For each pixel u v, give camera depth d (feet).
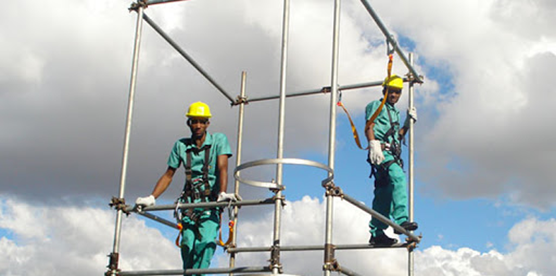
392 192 31.65
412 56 33.91
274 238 24.22
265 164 23.89
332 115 24.64
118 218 27.37
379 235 31.99
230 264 30.58
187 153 28.99
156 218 29.96
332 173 24.23
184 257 28.48
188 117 29.19
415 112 33.81
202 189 28.50
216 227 28.55
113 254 26.99
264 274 23.30
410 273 31.55
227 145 29.19
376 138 32.09
